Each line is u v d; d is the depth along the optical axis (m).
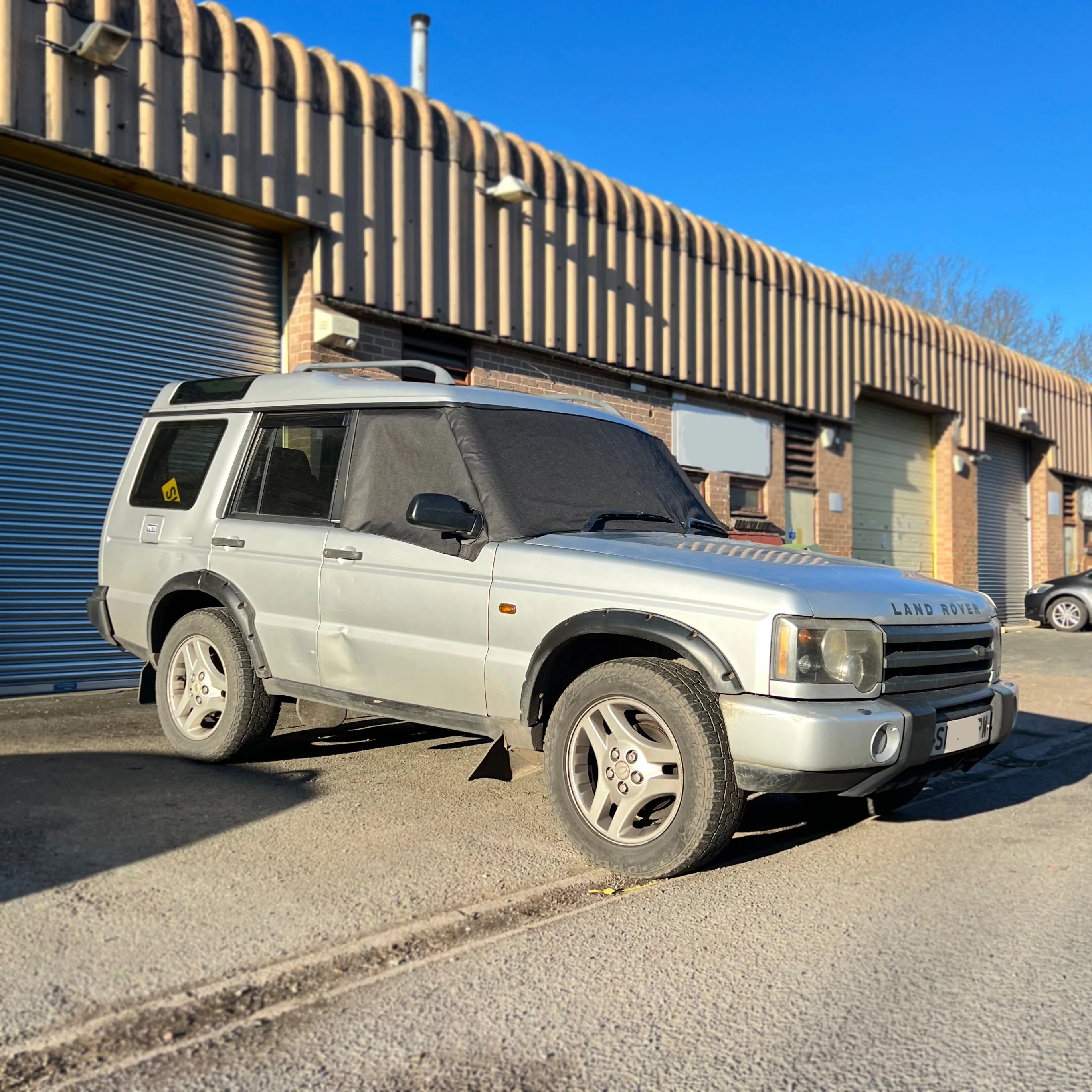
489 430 4.95
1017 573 22.84
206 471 5.82
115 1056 2.61
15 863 3.91
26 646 8.27
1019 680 11.48
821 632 3.92
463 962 3.27
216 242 9.38
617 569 4.27
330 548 5.07
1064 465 23.98
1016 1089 2.57
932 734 4.13
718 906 3.87
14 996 2.88
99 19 8.13
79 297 8.49
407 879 3.98
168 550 5.84
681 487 5.67
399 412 5.15
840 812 5.44
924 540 19.48
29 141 7.74
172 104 8.62
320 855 4.20
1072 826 5.22
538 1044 2.74
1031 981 3.23
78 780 5.18
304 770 5.61
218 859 4.09
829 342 16.42
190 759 5.73
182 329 9.16
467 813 4.92
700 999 3.04
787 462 15.77
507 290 11.27
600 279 12.52
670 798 4.22
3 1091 2.42
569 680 4.54
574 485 5.02
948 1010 3.01
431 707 4.74
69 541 8.52
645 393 13.29
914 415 19.39
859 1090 2.55
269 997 2.96
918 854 4.65
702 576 4.11
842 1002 3.05
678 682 4.01
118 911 3.51
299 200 9.41
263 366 9.75
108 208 8.65
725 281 14.45
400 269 10.17
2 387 8.09
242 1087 2.48
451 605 4.64
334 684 5.06
